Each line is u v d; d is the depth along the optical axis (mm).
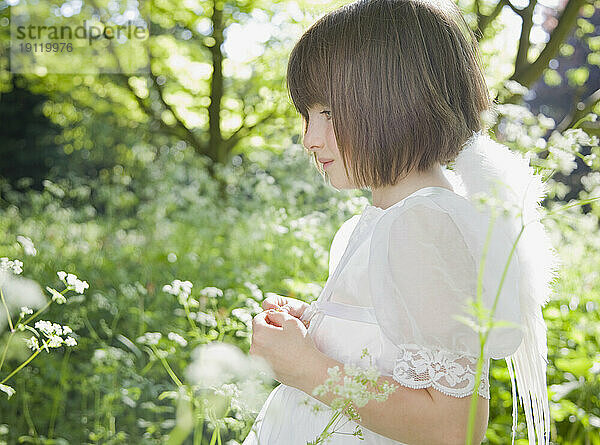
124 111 9953
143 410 3740
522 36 7027
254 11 8422
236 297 4645
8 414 3725
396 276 1249
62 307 4703
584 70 9102
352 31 1395
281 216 5613
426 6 1428
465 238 1254
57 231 7152
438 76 1385
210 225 7133
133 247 6871
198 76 9406
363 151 1378
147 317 4367
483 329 1118
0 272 1854
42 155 12812
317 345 1433
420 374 1237
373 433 1392
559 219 5539
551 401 3064
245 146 9727
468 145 1431
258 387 1620
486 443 3121
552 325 3982
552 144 1320
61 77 9258
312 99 1450
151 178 9703
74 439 3613
